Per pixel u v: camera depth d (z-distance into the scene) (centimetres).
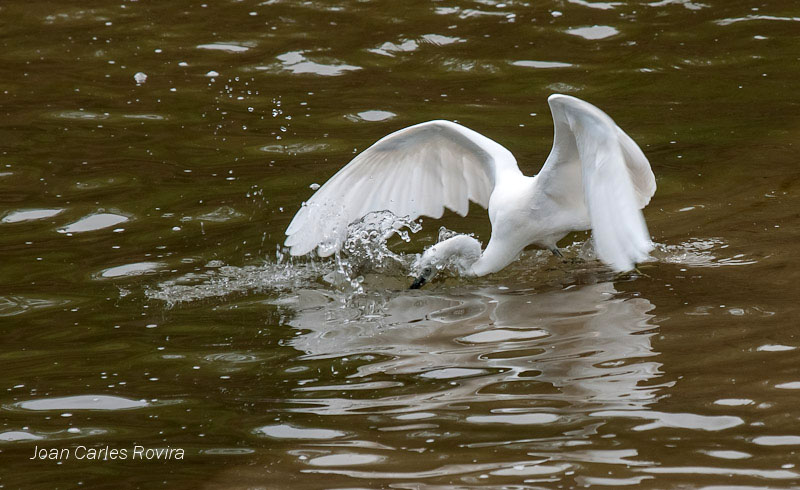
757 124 1562
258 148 1526
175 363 945
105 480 748
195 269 1171
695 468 716
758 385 834
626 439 762
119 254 1208
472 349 951
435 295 1126
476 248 1192
